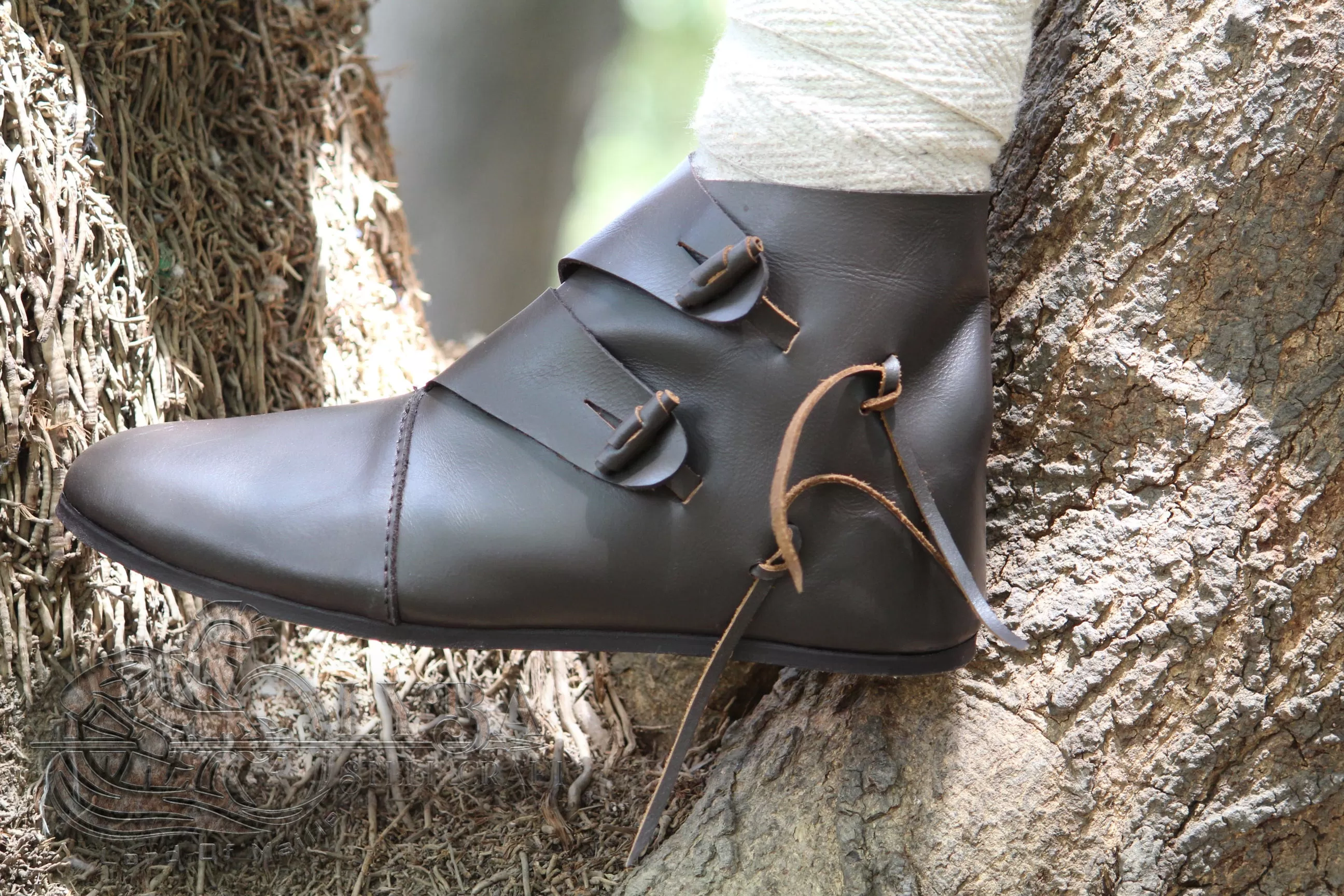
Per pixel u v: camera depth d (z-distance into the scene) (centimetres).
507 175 501
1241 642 140
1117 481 142
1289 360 140
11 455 142
